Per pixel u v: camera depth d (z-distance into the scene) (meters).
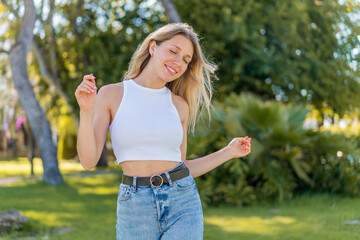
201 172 2.53
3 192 9.73
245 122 8.95
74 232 5.81
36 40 14.28
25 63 11.53
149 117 2.27
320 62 12.17
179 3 13.15
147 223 2.19
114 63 13.55
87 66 14.16
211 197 8.60
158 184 2.20
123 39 13.64
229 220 6.85
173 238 2.18
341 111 12.53
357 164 9.20
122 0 13.90
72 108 14.66
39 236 5.52
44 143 11.81
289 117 9.26
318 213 7.14
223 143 8.50
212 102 9.32
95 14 14.22
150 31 13.51
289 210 7.65
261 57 12.02
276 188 8.69
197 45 2.43
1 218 5.74
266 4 12.77
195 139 8.51
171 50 2.32
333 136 9.05
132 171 2.24
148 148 2.23
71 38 14.38
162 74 2.32
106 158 19.94
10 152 27.22
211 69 2.57
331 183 9.11
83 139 2.03
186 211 2.23
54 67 14.34
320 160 9.34
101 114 2.25
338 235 5.32
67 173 16.11
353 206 7.70
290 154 8.68
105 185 11.90
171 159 2.27
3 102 17.45
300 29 12.44
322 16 12.09
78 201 8.85
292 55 12.45
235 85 12.90
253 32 12.17
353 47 11.72
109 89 2.31
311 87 12.54
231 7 12.58
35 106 11.71
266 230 5.92
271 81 12.85
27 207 7.69
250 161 8.82
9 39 14.32
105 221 6.75
